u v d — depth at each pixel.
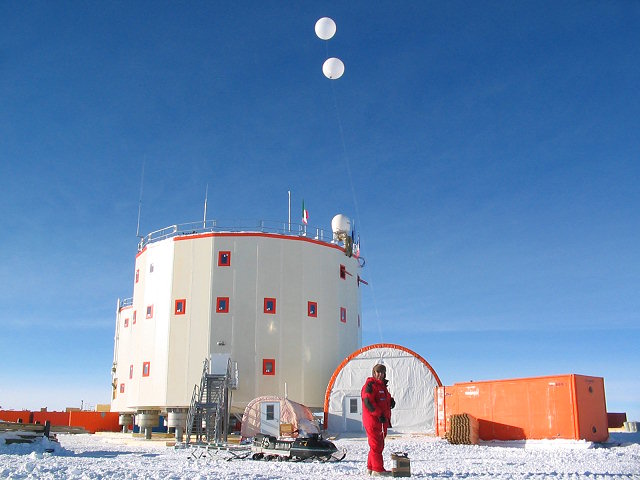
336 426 39.81
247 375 44.28
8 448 21.59
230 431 43.38
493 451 24.61
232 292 45.72
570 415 26.84
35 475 12.40
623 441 29.02
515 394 29.11
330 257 49.69
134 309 50.19
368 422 12.30
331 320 48.34
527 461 18.70
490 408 30.08
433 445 28.25
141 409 47.22
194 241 47.12
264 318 45.56
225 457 20.05
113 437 43.47
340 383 40.56
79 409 71.31
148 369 46.19
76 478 12.05
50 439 23.94
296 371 45.38
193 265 46.62
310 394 45.44
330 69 28.66
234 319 45.16
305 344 46.19
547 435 27.47
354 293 52.31
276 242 47.31
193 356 44.69
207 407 36.09
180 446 29.12
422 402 39.00
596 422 27.77
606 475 13.32
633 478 12.65
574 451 24.02
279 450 19.11
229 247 46.62
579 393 27.12
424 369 39.66
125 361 58.69
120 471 13.40
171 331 45.72
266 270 46.53
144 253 50.03
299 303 46.81
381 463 12.26
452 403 32.59
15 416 59.22
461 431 28.58
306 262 48.00
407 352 40.03
